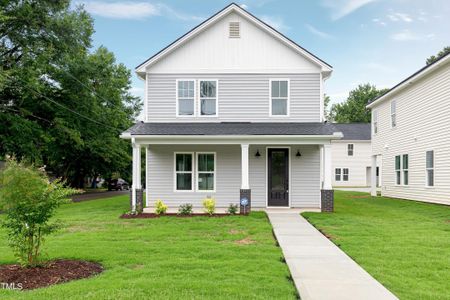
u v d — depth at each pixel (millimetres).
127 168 42688
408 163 18703
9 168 5988
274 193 15289
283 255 6926
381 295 4762
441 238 8492
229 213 13016
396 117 20297
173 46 15375
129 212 13430
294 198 15242
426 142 16672
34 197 6016
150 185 15406
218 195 15344
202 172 15430
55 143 27219
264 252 7074
